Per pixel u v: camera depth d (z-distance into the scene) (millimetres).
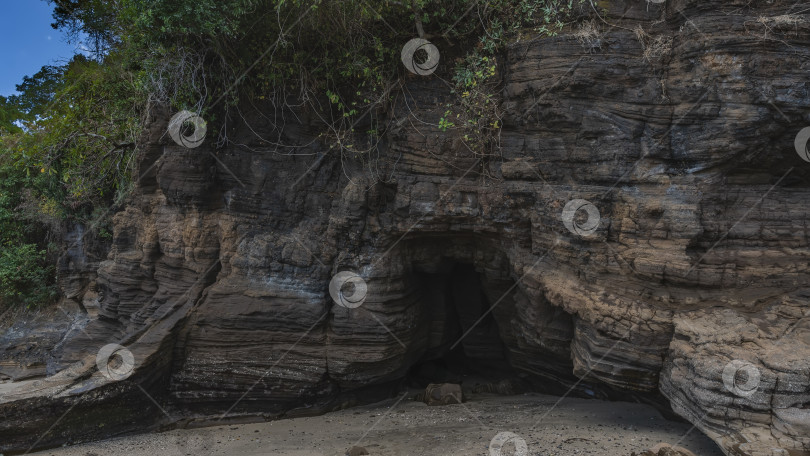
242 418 9477
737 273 6512
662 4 7238
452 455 6938
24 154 13047
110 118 11656
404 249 9445
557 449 6793
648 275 6734
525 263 8398
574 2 7520
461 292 11070
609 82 7199
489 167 8492
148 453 7992
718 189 6742
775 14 6383
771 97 6250
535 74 7598
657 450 6195
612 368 6973
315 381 9305
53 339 16406
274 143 9531
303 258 9305
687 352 6098
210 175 9680
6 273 17406
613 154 7195
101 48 11297
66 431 8430
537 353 9578
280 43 8633
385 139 9102
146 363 8867
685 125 6781
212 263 9773
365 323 9172
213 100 9336
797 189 6828
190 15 7789
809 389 5246
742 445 5301
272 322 9305
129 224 11422
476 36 8461
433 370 12008
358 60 8594
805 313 5953
